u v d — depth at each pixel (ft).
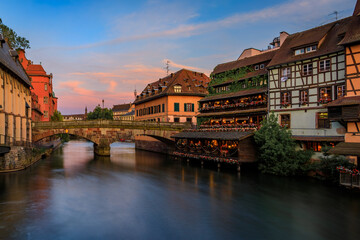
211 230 38.99
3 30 159.33
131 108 402.52
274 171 77.97
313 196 55.98
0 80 80.33
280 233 38.29
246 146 84.12
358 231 39.04
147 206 49.55
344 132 66.23
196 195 57.36
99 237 36.14
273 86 85.92
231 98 104.06
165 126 128.77
